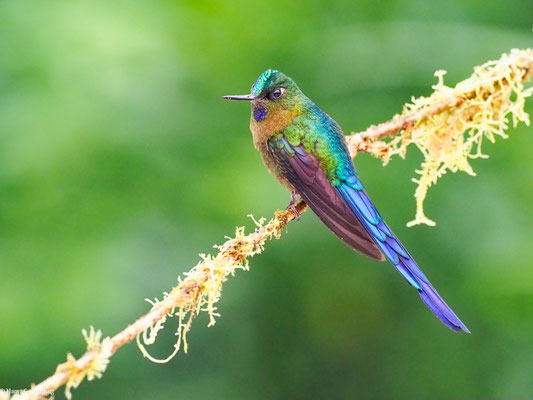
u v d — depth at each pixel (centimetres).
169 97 1199
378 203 1187
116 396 1152
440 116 820
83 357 482
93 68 1154
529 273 1113
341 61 1291
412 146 1212
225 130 1234
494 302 1162
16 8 1200
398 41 1286
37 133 1112
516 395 1195
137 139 1145
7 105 1145
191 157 1189
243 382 1224
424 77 1251
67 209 1113
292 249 1179
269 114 861
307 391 1282
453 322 697
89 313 1030
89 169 1124
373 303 1281
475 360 1254
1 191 1108
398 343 1304
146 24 1218
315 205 806
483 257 1159
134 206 1131
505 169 1217
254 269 1188
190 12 1287
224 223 1126
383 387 1301
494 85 805
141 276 1087
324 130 842
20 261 1080
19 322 1028
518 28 1312
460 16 1312
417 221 838
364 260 1232
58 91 1135
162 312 545
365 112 1244
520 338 1210
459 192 1213
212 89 1259
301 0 1331
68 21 1179
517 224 1170
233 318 1210
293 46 1305
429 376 1281
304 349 1278
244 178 1146
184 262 1111
